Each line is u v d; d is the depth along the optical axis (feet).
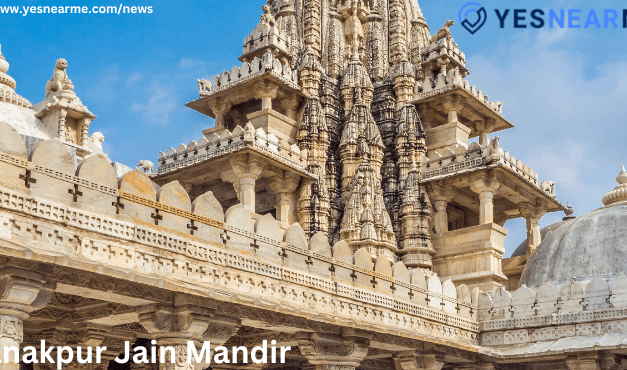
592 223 112.98
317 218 144.97
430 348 91.09
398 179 153.79
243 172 138.41
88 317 66.39
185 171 147.84
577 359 94.89
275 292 70.38
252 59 163.22
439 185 147.64
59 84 85.61
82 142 84.48
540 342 99.09
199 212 64.80
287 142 155.22
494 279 138.21
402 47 169.68
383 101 162.40
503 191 149.07
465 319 101.65
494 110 166.81
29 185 51.90
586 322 96.17
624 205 114.62
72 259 50.06
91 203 55.77
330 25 170.71
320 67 162.30
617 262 106.01
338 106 162.91
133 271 54.90
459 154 147.13
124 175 58.85
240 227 68.28
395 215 148.97
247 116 154.10
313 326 74.38
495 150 140.46
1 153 50.44
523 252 169.68
